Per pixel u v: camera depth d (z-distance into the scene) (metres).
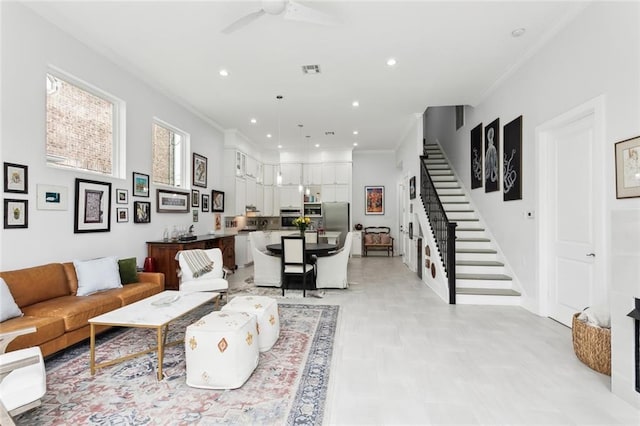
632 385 1.99
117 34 3.33
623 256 2.06
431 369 2.46
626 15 2.47
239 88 4.77
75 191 3.39
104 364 2.47
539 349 2.83
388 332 3.24
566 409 1.96
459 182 6.57
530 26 3.19
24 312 2.56
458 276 4.55
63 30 3.21
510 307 4.10
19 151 2.81
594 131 2.84
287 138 7.92
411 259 7.05
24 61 2.84
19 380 1.75
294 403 2.01
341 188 9.02
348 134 7.55
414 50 3.65
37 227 2.97
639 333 1.97
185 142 5.64
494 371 2.43
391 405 2.00
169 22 3.13
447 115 7.59
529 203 3.90
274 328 2.93
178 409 1.95
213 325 2.29
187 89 4.80
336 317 3.73
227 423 1.82
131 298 3.25
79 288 3.14
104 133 3.94
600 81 2.73
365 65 4.02
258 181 8.85
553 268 3.60
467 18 3.04
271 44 3.52
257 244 5.84
